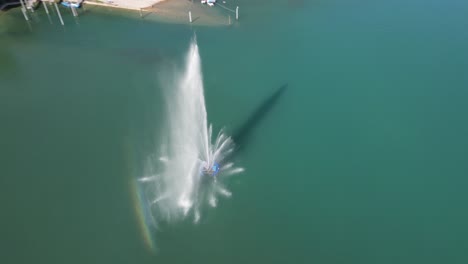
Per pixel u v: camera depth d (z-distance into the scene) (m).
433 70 66.75
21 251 39.09
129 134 52.38
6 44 71.62
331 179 47.03
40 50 69.94
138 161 48.44
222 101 58.69
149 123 53.97
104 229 41.25
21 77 62.78
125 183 45.88
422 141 52.75
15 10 82.50
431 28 79.50
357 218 42.91
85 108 56.72
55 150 50.03
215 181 46.12
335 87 62.25
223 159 48.81
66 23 78.62
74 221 41.91
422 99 60.22
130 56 68.62
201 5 86.69
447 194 45.53
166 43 72.62
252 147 50.75
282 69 66.12
